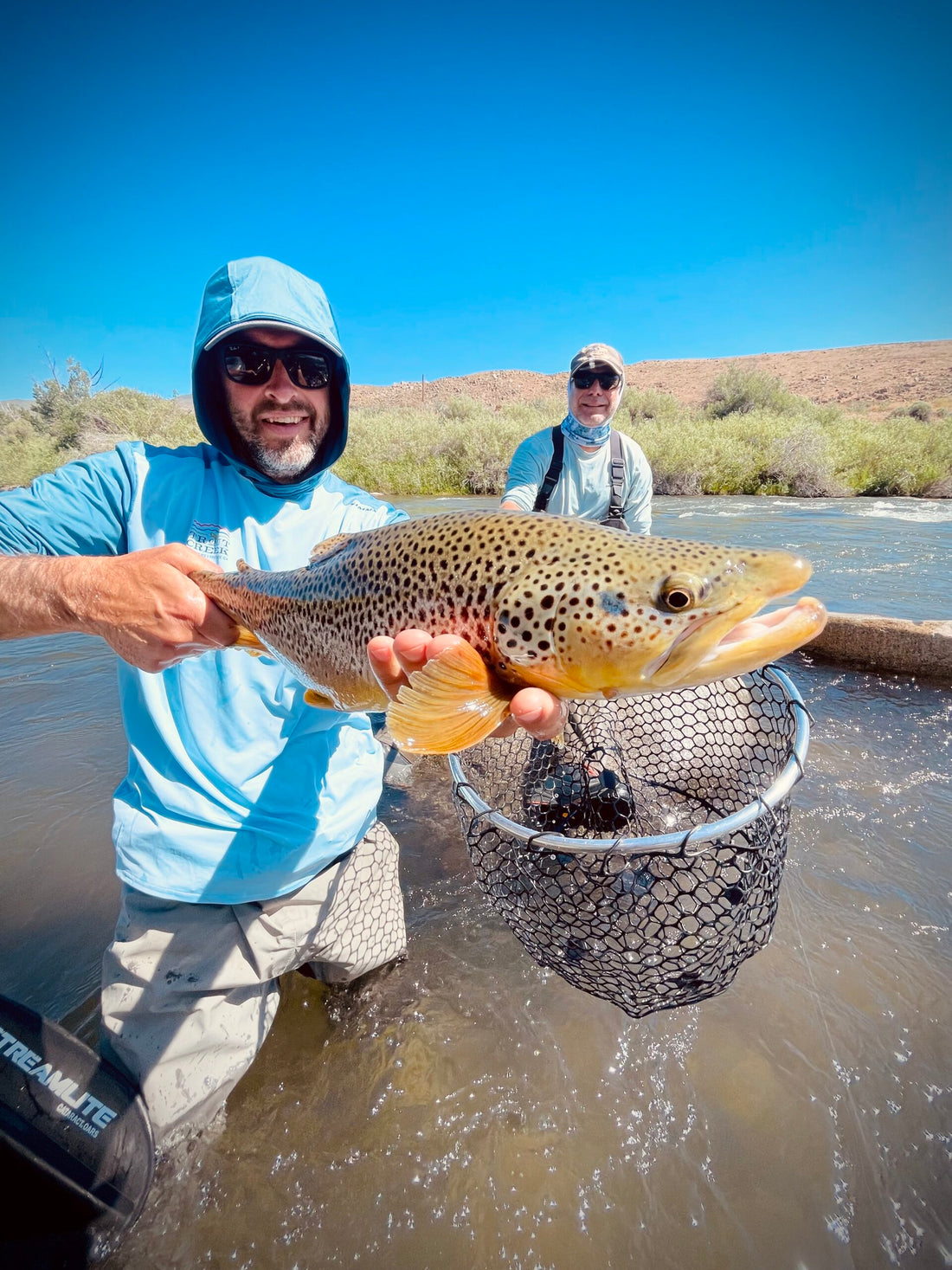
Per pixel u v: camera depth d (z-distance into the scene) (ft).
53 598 2.28
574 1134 2.62
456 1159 2.55
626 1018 3.10
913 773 4.97
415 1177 2.50
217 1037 2.69
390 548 2.61
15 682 7.41
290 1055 3.01
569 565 2.30
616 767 3.89
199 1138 2.64
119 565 2.28
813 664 7.30
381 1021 3.16
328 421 3.30
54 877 4.17
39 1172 2.23
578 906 2.43
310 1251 2.30
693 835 2.22
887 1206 2.33
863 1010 3.05
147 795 2.89
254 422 2.98
